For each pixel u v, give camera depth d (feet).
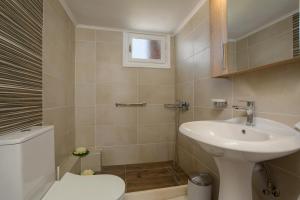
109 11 6.07
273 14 3.06
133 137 7.63
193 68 6.09
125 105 7.52
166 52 7.88
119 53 7.48
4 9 2.77
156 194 5.26
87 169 6.68
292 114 2.81
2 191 2.41
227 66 4.04
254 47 3.44
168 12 6.15
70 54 6.40
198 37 5.71
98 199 3.00
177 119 7.56
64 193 3.18
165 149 7.89
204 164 5.39
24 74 3.31
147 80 7.73
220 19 4.28
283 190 2.97
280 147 2.03
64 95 5.69
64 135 5.69
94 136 7.30
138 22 6.90
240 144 2.09
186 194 5.41
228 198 3.07
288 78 2.87
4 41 2.76
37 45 3.84
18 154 2.44
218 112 4.72
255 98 3.53
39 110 3.92
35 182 2.85
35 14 3.75
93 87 7.26
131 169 7.07
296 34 2.67
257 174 3.37
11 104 2.90
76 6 5.76
